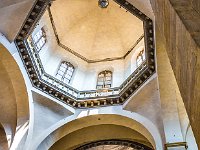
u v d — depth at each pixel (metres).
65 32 21.73
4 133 17.39
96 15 22.44
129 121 16.31
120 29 22.16
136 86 16.22
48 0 14.30
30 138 15.53
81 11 22.03
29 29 14.95
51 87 16.97
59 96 17.22
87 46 22.19
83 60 21.56
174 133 13.75
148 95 15.75
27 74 16.05
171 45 7.04
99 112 16.78
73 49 21.64
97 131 17.70
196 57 5.32
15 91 16.03
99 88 19.41
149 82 15.38
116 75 19.88
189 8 5.92
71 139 17.61
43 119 16.48
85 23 22.42
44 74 17.45
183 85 6.50
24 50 15.45
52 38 20.62
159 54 14.32
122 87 17.58
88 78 20.33
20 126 15.79
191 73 5.78
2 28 14.24
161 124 14.55
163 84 14.55
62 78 19.41
